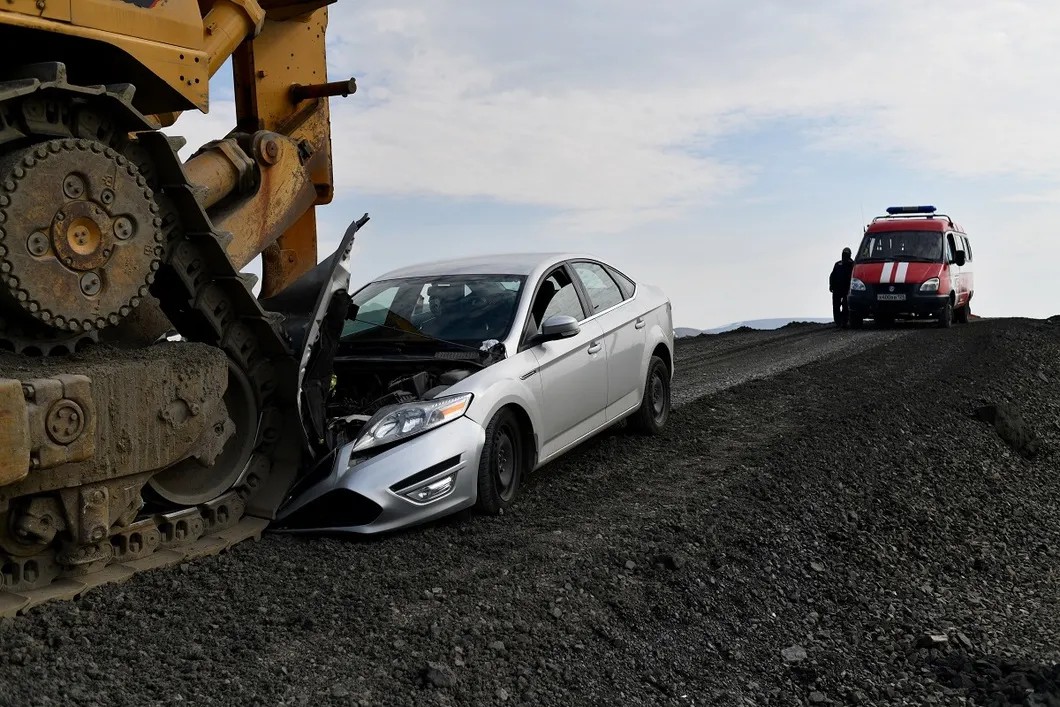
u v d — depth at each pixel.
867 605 5.62
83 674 3.66
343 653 4.07
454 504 5.66
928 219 23.72
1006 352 16.25
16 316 4.27
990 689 4.60
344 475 5.47
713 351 18.59
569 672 4.24
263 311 5.39
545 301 6.95
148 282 4.68
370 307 7.05
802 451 8.02
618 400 7.66
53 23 4.34
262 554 5.16
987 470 9.17
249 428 5.58
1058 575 6.85
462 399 5.79
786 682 4.61
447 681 3.91
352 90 6.89
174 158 4.75
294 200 6.61
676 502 6.48
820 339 20.44
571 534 5.72
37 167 4.13
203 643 4.05
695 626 4.93
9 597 4.23
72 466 4.27
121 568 4.70
